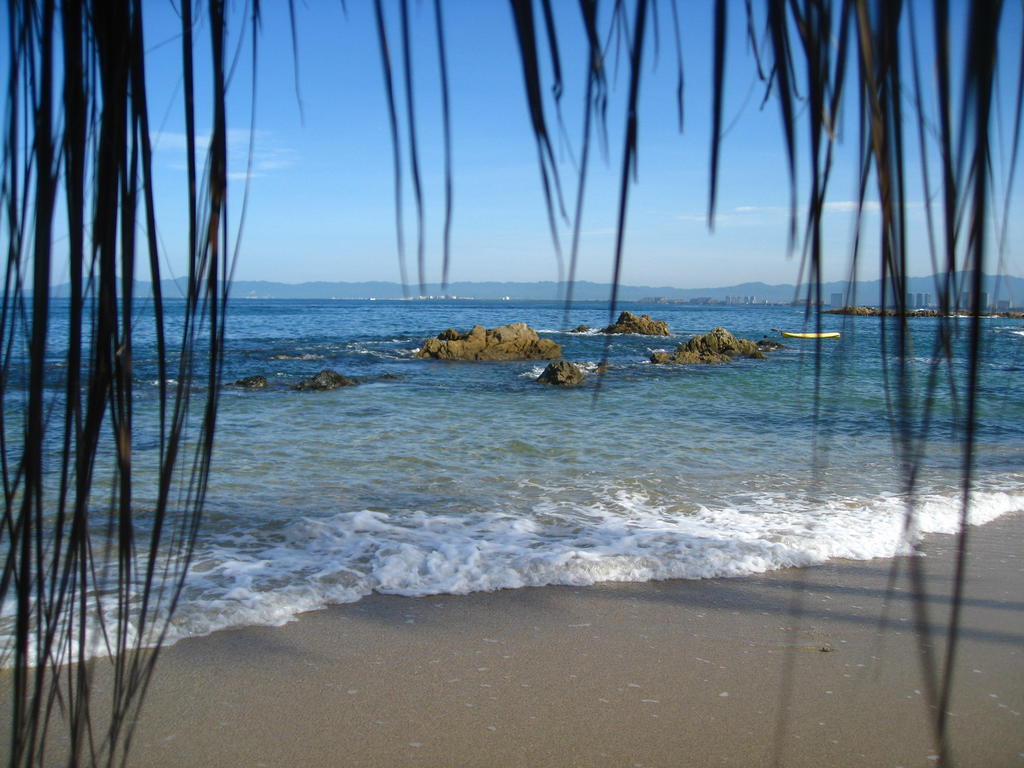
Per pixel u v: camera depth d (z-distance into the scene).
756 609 5.14
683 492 8.31
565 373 19.17
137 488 7.65
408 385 19.02
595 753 3.48
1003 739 3.53
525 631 4.78
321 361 26.25
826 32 0.58
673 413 14.70
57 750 3.24
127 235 0.77
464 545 6.26
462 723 3.71
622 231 0.60
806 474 9.30
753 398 17.11
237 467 9.29
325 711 3.79
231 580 5.38
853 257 0.59
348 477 8.89
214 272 0.75
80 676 0.89
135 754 3.37
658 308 162.75
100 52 0.74
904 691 3.98
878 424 13.29
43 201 0.72
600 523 7.04
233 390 17.30
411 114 0.60
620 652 4.49
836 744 3.52
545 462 9.92
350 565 5.79
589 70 0.58
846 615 5.00
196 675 4.09
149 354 19.39
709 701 3.92
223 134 0.73
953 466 9.73
